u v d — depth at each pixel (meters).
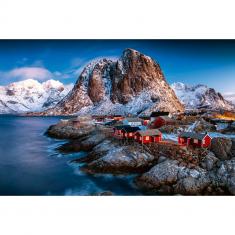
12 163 33.66
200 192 23.27
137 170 28.08
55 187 25.20
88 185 25.52
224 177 24.47
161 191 23.52
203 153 28.61
